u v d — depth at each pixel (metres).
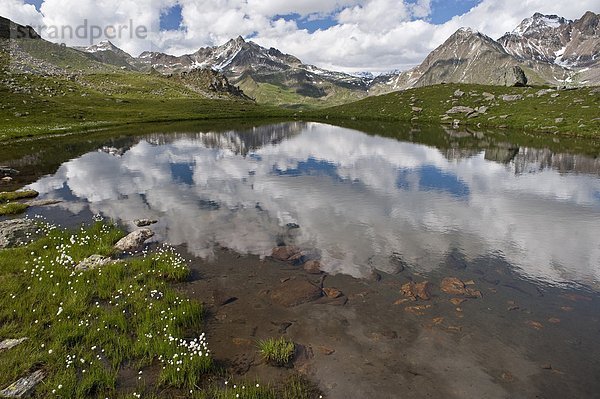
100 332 12.12
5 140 68.62
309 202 29.50
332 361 11.16
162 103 175.62
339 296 15.02
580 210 27.55
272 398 9.62
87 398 9.48
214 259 18.48
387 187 34.88
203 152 57.78
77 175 40.00
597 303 14.58
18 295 14.25
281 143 69.44
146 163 47.75
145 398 9.54
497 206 28.58
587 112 83.12
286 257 18.77
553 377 10.52
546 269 17.61
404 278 16.59
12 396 9.27
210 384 10.15
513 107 104.62
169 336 11.91
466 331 12.68
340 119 135.12
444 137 76.94
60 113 107.56
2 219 24.53
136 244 20.23
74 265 17.36
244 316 13.59
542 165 46.31
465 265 18.03
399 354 11.49
